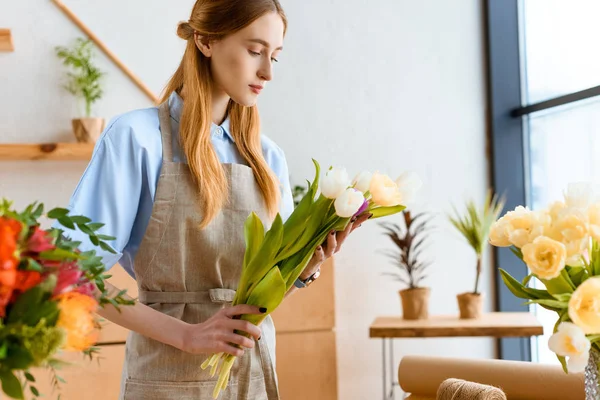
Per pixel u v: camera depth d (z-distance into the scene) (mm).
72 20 3525
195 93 1689
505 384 2064
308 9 4016
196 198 1670
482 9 4156
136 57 3639
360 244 3990
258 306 1445
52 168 3490
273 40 1665
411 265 3654
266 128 3957
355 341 3955
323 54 4020
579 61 3520
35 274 871
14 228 877
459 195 4082
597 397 1148
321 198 1421
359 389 3945
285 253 1445
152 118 1722
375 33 4066
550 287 1169
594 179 3420
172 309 1663
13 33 3469
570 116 3613
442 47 4113
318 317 3541
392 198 1377
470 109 4121
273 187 1806
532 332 3256
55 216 995
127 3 3637
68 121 3504
